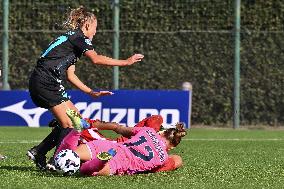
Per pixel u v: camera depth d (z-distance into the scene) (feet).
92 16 87.25
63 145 79.20
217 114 176.96
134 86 174.91
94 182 75.46
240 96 176.65
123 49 174.60
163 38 175.11
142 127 84.23
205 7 175.83
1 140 139.33
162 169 84.38
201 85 175.83
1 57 170.91
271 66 176.76
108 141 81.15
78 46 84.53
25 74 174.60
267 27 176.65
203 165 96.43
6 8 168.96
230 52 175.32
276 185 77.51
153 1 175.83
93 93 85.40
